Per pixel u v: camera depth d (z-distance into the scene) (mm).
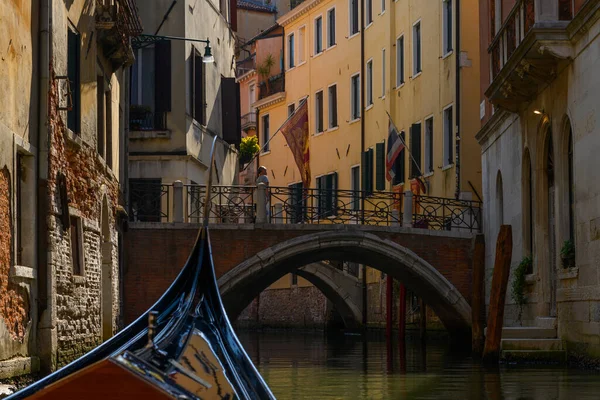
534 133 19547
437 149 30594
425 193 30375
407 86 33281
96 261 18516
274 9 51750
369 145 36500
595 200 15703
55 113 14906
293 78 42906
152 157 25312
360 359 21141
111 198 20562
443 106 30172
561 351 17719
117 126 21703
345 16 38438
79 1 16844
